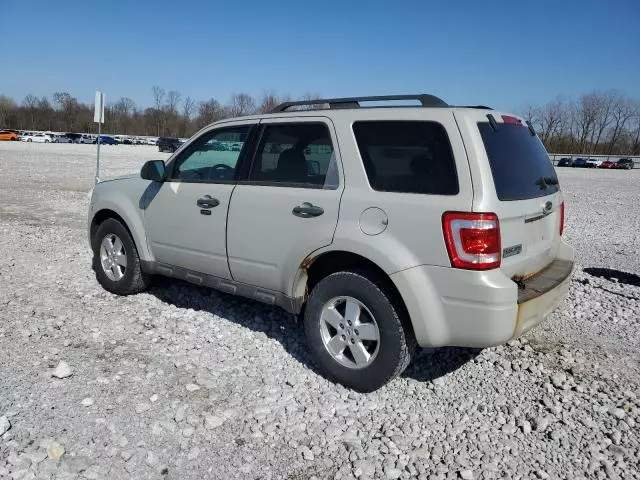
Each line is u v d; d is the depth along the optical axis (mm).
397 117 3766
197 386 3904
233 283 4668
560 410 3789
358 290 3818
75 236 8914
